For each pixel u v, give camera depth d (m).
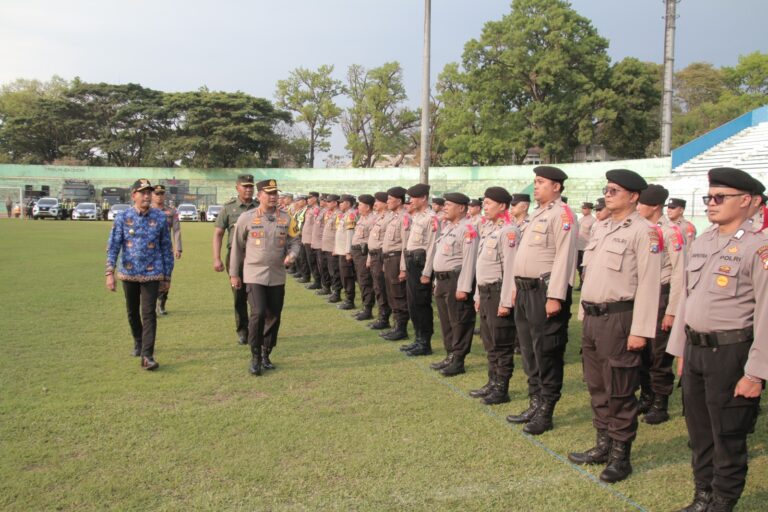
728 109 43.34
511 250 5.23
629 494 3.77
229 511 3.45
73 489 3.65
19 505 3.46
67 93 57.50
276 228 6.32
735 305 3.30
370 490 3.73
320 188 48.53
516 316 5.05
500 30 39.81
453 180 39.88
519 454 4.33
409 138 55.38
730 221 3.41
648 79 38.25
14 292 10.77
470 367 6.68
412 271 7.12
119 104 58.22
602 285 4.08
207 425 4.70
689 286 3.59
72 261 15.53
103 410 4.98
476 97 40.78
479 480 3.90
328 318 9.34
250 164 54.25
